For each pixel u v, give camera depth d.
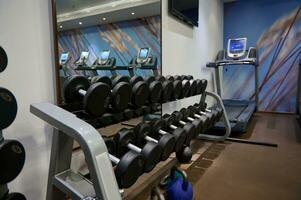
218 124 3.79
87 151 0.85
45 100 1.66
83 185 1.17
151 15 2.81
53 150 1.27
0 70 0.94
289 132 4.06
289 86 5.61
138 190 1.96
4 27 1.42
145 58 2.78
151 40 2.84
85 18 2.01
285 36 5.54
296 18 5.39
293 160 2.81
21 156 0.99
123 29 2.51
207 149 3.20
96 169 0.84
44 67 1.65
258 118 5.26
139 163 1.35
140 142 1.86
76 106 1.43
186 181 1.88
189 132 2.22
